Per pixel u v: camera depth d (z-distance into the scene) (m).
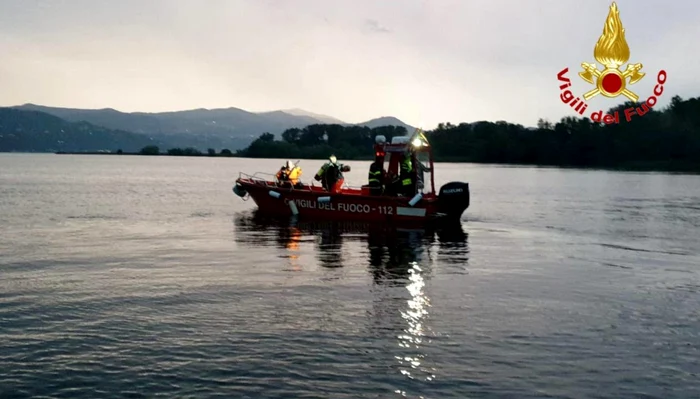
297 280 10.48
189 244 14.46
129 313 8.41
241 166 94.94
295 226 17.95
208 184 42.66
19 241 14.80
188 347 7.13
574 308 8.91
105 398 5.89
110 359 6.78
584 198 31.56
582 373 6.54
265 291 9.66
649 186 43.50
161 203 26.16
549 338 7.57
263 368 6.56
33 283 10.13
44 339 7.37
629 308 8.95
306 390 6.07
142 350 7.04
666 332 7.85
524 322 8.20
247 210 22.92
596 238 16.31
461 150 107.75
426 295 9.54
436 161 109.69
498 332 7.77
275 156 151.25
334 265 11.88
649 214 23.22
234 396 5.95
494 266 12.03
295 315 8.36
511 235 16.69
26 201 26.34
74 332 7.62
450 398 5.95
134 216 20.66
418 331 7.76
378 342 7.34
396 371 6.52
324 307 8.76
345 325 7.95
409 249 13.92
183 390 6.06
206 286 9.98
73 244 14.38
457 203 18.41
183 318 8.20
